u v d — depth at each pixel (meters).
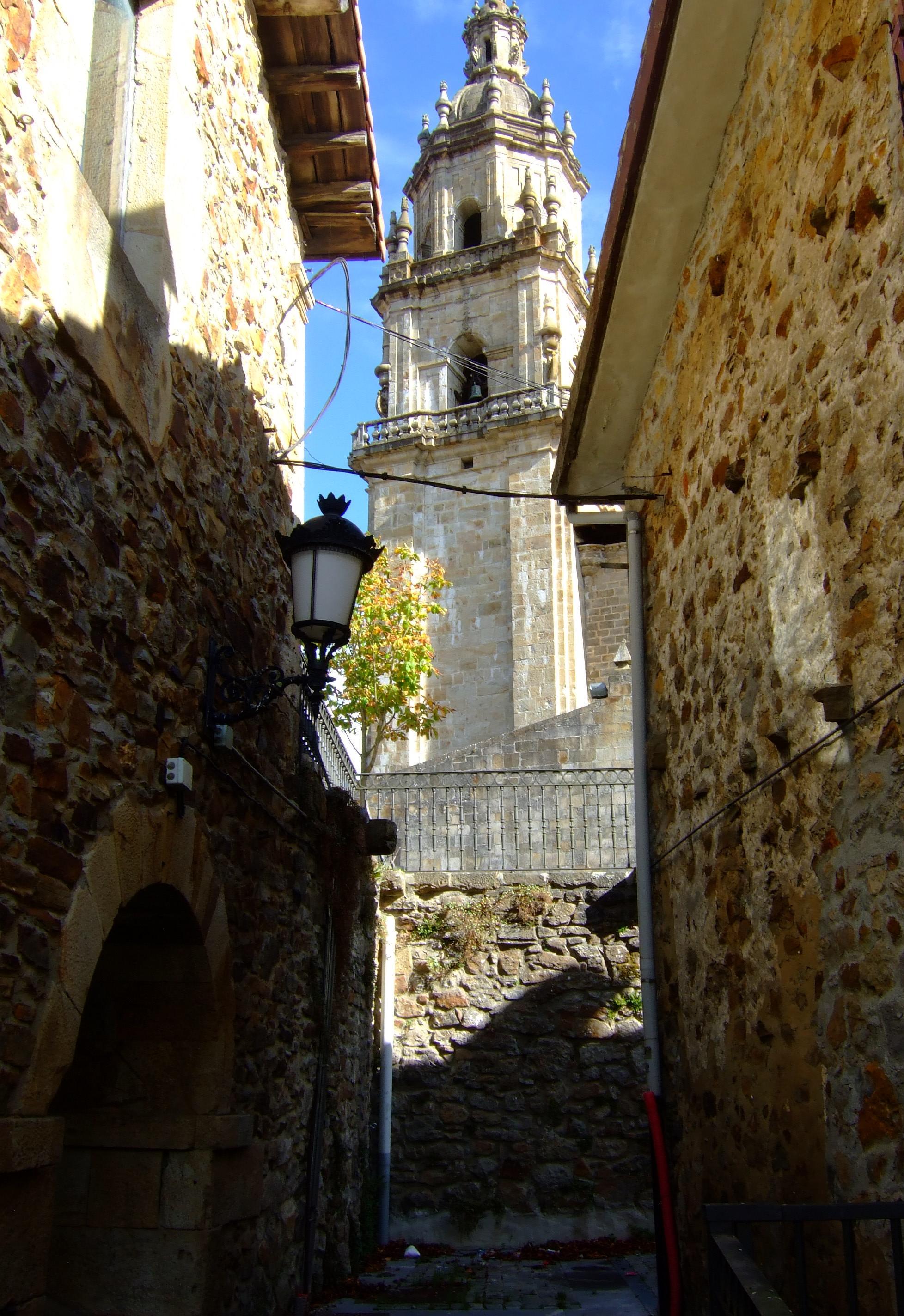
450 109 39.34
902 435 3.74
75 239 4.30
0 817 3.61
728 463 5.80
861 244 4.09
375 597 20.66
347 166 8.52
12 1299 3.57
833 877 4.32
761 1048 5.17
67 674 4.11
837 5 4.40
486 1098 12.41
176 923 5.36
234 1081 5.93
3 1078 3.62
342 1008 9.26
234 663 6.23
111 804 4.46
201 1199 5.39
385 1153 11.88
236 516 6.49
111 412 4.61
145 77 5.70
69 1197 5.43
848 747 4.17
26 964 3.77
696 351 6.53
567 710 29.09
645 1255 11.00
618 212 6.44
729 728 5.75
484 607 30.89
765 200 5.29
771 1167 4.96
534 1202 11.98
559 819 13.83
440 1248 11.55
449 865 13.82
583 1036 12.52
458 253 35.34
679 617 6.88
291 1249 7.16
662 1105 6.96
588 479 8.69
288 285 8.35
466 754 15.24
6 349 3.72
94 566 4.37
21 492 3.80
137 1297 5.27
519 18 42.03
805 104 4.73
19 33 3.99
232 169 6.84
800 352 4.73
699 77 5.64
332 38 7.67
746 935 5.44
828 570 4.39
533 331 33.50
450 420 33.00
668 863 7.05
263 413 7.36
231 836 6.05
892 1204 3.35
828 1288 4.18
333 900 8.44
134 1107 5.52
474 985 12.82
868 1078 3.96
